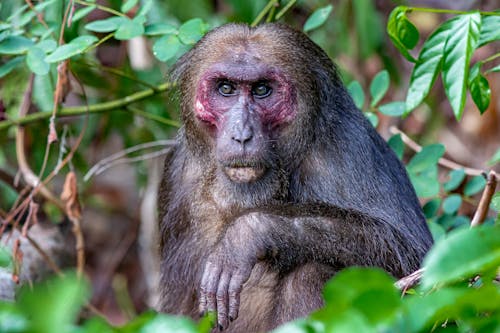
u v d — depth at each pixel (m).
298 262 10.41
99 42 11.60
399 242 10.58
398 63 17.78
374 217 10.59
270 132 10.60
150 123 16.23
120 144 19.17
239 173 10.29
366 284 5.29
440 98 17.48
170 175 11.77
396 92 17.27
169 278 11.51
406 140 13.77
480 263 5.30
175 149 11.88
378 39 16.08
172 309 11.47
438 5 17.70
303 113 10.68
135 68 16.20
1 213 13.07
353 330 5.20
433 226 12.14
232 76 10.40
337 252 10.27
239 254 9.74
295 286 10.38
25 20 12.24
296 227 10.18
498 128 17.36
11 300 11.99
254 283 10.81
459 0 17.61
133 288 19.28
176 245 11.48
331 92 10.98
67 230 14.66
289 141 10.72
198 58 10.90
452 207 12.56
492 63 16.72
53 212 14.55
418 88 10.45
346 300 5.29
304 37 10.96
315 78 10.78
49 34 12.04
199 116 10.76
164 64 16.44
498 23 10.37
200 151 11.07
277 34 10.77
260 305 10.83
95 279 19.61
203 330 5.83
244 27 10.94
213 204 10.95
